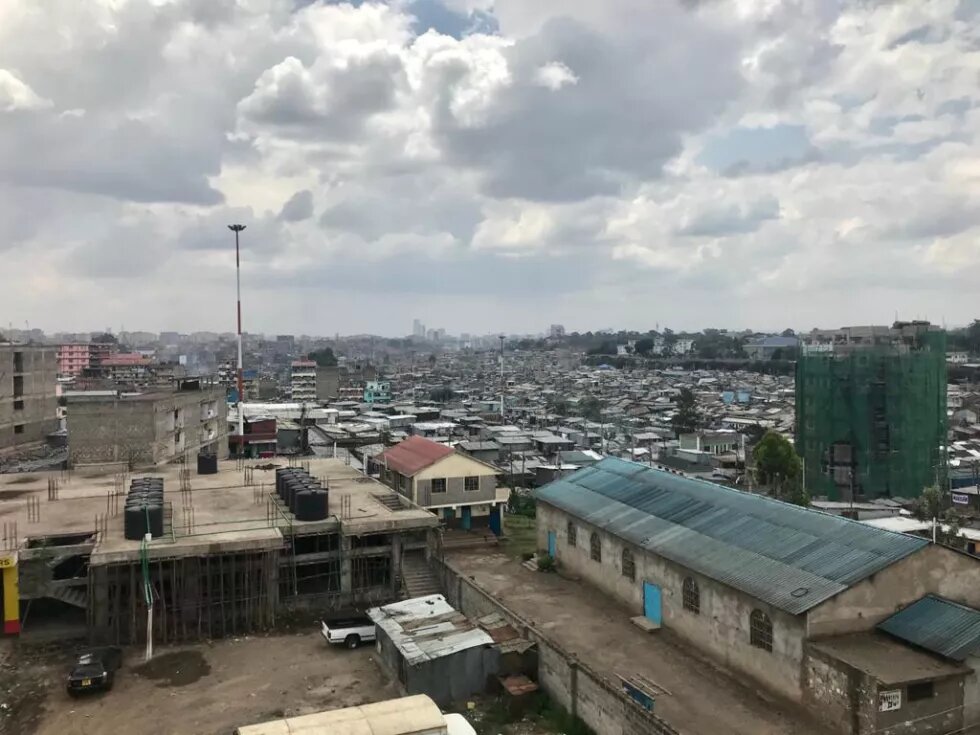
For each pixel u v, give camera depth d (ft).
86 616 122.62
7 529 131.44
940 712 80.02
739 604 97.96
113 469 204.95
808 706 86.12
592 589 135.64
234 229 276.82
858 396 288.51
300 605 130.93
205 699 98.48
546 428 413.80
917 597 92.02
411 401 581.53
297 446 326.85
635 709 78.79
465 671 98.53
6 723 92.12
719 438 354.74
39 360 310.45
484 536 174.60
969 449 349.61
